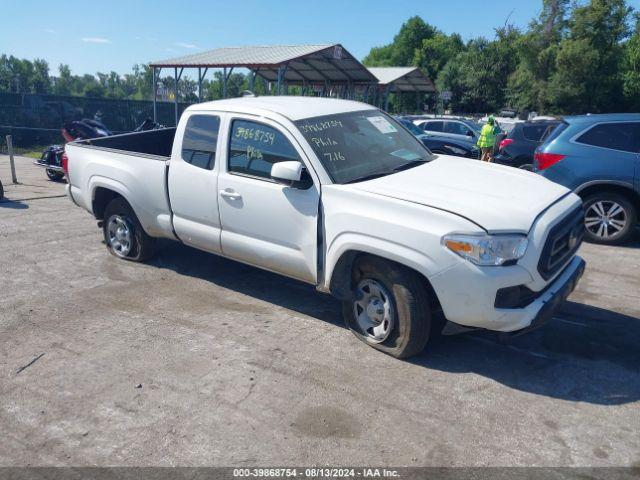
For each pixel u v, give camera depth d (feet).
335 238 14.20
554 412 11.86
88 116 81.71
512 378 13.23
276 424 11.45
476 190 13.99
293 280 19.71
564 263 13.88
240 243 16.81
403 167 16.01
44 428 11.39
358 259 14.29
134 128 87.10
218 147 17.07
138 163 19.48
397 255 12.98
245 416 11.72
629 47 147.02
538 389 12.76
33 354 14.37
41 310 17.06
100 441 10.98
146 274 20.20
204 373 13.41
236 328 15.83
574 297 18.22
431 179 14.80
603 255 22.97
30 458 10.52
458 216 12.47
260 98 18.69
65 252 22.70
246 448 10.74
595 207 24.58
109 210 21.35
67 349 14.62
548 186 14.99
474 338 15.26
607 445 10.79
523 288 12.59
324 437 11.04
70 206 31.58
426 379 13.15
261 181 15.92
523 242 12.33
